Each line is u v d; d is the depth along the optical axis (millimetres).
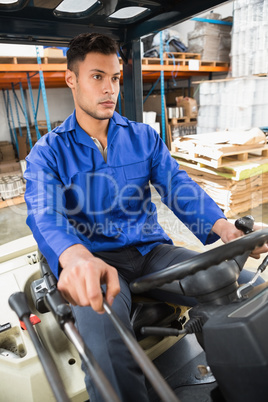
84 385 989
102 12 1385
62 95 7797
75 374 1036
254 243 713
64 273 735
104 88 1114
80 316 951
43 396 962
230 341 619
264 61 4285
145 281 721
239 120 3922
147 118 5336
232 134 3012
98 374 514
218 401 776
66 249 859
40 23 1389
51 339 1218
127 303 1051
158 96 5859
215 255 684
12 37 1388
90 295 633
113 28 1612
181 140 3139
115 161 1272
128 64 1746
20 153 6145
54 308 629
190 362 1021
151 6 1355
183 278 739
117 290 708
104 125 1245
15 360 984
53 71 4398
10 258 1642
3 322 1168
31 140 5758
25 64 3764
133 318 1039
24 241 1771
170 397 447
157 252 1265
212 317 681
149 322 1047
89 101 1136
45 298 687
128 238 1251
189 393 832
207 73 6504
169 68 5027
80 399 981
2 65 3662
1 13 1285
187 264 686
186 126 5895
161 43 4859
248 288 791
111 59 1104
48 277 1061
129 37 1656
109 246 1241
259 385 610
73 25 1473
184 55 5160
